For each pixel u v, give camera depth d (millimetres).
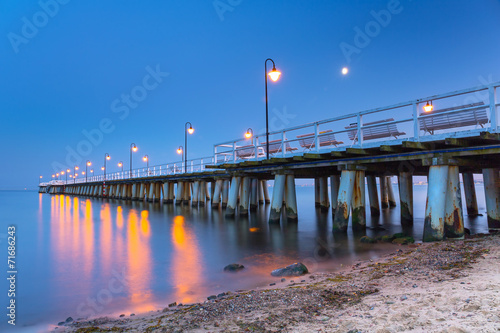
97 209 34219
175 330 4176
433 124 10438
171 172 35969
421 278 5414
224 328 4047
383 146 10742
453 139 8977
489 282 4516
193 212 26484
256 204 24000
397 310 3859
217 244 12523
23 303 6605
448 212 9930
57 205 45188
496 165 11773
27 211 34188
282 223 17578
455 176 10086
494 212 11867
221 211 26250
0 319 5762
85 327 5094
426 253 7410
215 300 5738
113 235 15820
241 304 5039
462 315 3379
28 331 5215
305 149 15305
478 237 9422
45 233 17141
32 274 8828
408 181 15445
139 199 45875
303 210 26750
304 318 4117
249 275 7930
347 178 13172
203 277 8055
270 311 4539
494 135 8258
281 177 17094
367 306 4258
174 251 11445
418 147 9977
